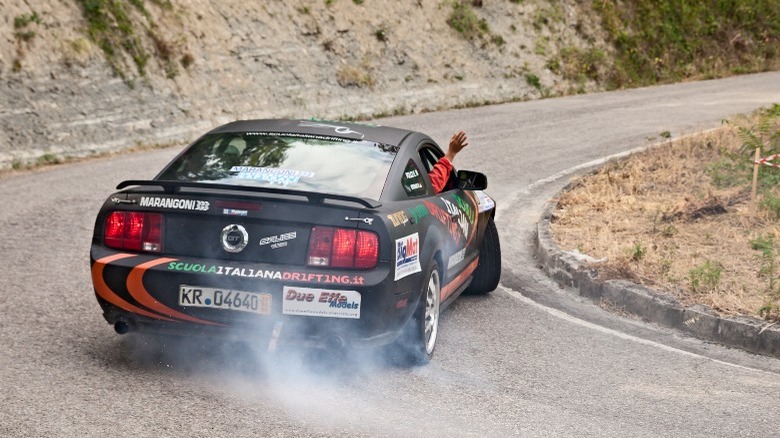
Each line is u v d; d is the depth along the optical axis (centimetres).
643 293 937
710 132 2002
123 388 622
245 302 633
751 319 853
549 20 3728
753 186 1325
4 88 1938
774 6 4816
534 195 1598
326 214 636
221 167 709
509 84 3275
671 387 712
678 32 4309
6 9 2031
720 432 616
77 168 1750
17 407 575
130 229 655
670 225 1271
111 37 2211
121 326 666
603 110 2834
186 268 637
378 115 2719
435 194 798
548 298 998
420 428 583
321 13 2898
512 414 625
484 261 976
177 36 2403
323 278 627
